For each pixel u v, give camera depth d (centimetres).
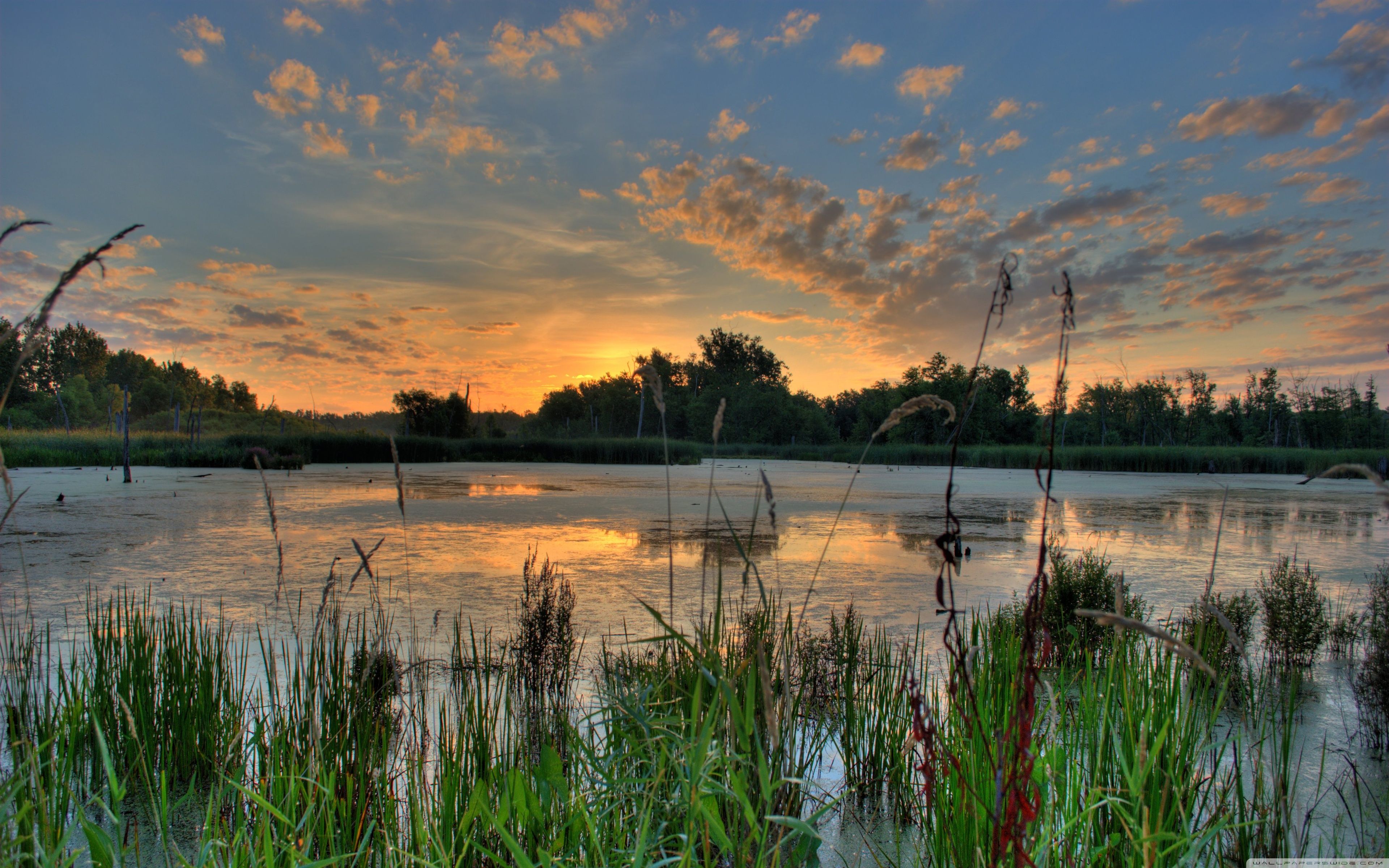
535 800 189
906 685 289
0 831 159
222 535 964
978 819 183
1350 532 1116
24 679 333
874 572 736
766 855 171
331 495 1590
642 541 946
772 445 5397
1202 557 858
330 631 467
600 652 457
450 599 598
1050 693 202
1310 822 253
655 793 185
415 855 197
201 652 373
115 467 2430
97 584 652
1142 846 173
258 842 204
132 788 284
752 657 193
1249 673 299
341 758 267
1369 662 375
